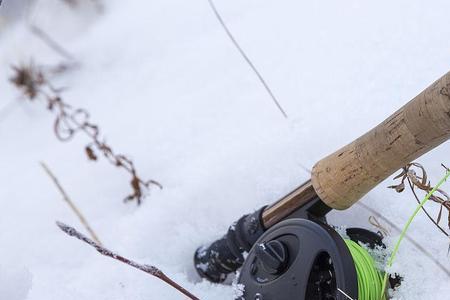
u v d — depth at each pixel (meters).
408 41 2.58
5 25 4.21
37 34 4.07
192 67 3.30
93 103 3.55
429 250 1.97
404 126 1.77
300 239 1.92
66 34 4.23
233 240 2.22
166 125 3.04
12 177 3.31
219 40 3.34
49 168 3.22
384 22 2.74
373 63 2.59
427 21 2.61
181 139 2.92
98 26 4.22
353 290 1.76
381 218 2.13
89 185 3.00
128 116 3.26
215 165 2.61
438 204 2.07
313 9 3.10
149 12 4.07
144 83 3.48
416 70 2.46
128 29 4.00
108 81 3.64
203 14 3.69
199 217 2.55
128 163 2.95
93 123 3.37
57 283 2.35
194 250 2.52
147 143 3.02
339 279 1.78
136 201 2.81
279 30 3.12
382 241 2.02
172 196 2.60
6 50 4.08
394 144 1.80
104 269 2.36
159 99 3.27
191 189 2.58
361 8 2.89
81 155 3.21
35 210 3.01
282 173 2.44
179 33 3.69
